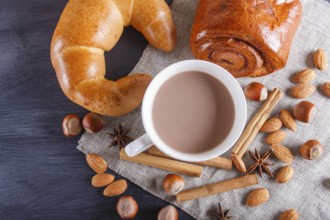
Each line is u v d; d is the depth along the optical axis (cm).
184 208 42
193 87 36
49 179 43
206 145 35
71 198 42
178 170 41
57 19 44
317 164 42
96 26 39
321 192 42
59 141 43
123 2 40
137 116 43
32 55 44
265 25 36
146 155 41
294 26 38
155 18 40
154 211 42
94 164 41
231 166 41
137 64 43
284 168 41
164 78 35
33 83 43
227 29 36
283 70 43
